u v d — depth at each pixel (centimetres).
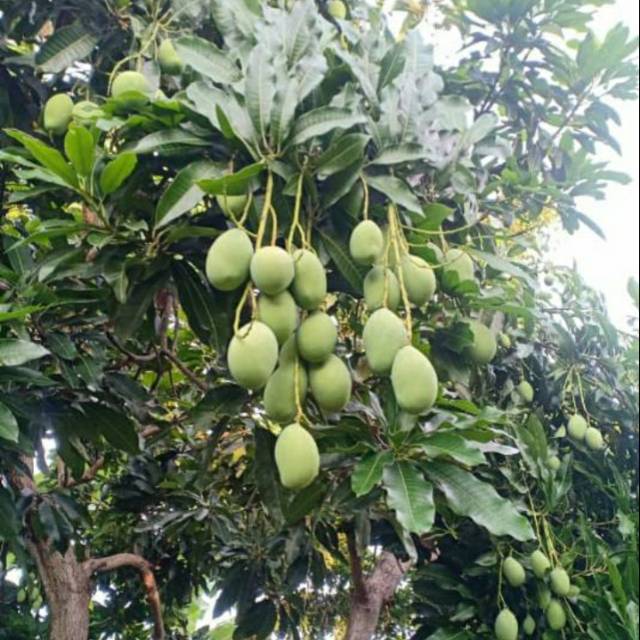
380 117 246
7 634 439
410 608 397
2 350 227
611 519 424
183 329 420
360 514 315
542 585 361
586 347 448
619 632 335
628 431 452
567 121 430
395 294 231
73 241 312
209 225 251
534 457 375
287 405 214
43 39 357
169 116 235
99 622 483
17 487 328
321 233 237
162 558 460
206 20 319
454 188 272
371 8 363
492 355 292
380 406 263
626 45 411
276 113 223
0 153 234
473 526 376
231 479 432
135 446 302
